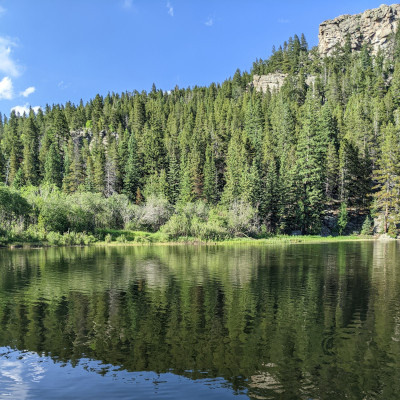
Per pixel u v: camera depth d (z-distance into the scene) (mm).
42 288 22062
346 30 196375
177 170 97812
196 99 179750
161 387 9641
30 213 61062
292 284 23125
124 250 48531
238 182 83625
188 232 66812
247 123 119000
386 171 75312
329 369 10617
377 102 110812
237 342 12797
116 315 16172
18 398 9133
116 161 107438
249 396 9125
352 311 16625
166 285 22938
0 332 14047
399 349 12062
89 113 187125
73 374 10477
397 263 32750
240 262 34406
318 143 81938
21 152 126625
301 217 76312
